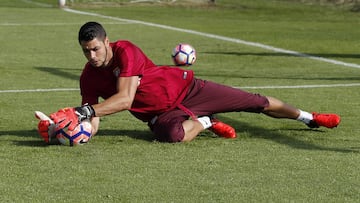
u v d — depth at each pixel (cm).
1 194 1416
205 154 1756
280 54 4203
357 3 7850
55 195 1413
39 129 1831
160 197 1403
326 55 4181
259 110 2008
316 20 6775
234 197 1405
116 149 1809
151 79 1873
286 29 5775
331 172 1595
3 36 4916
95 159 1702
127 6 7944
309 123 2077
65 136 1838
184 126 1891
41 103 2600
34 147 1833
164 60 3947
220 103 1945
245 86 3048
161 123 1891
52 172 1581
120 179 1524
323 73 3469
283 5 8131
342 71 3547
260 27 5922
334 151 1809
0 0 8781
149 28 5600
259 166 1642
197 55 4122
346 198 1405
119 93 1814
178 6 8044
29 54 4069
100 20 6200
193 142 1895
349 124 2205
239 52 4269
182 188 1462
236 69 3609
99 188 1460
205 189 1457
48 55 4041
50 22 5906
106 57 1814
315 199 1397
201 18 6744
